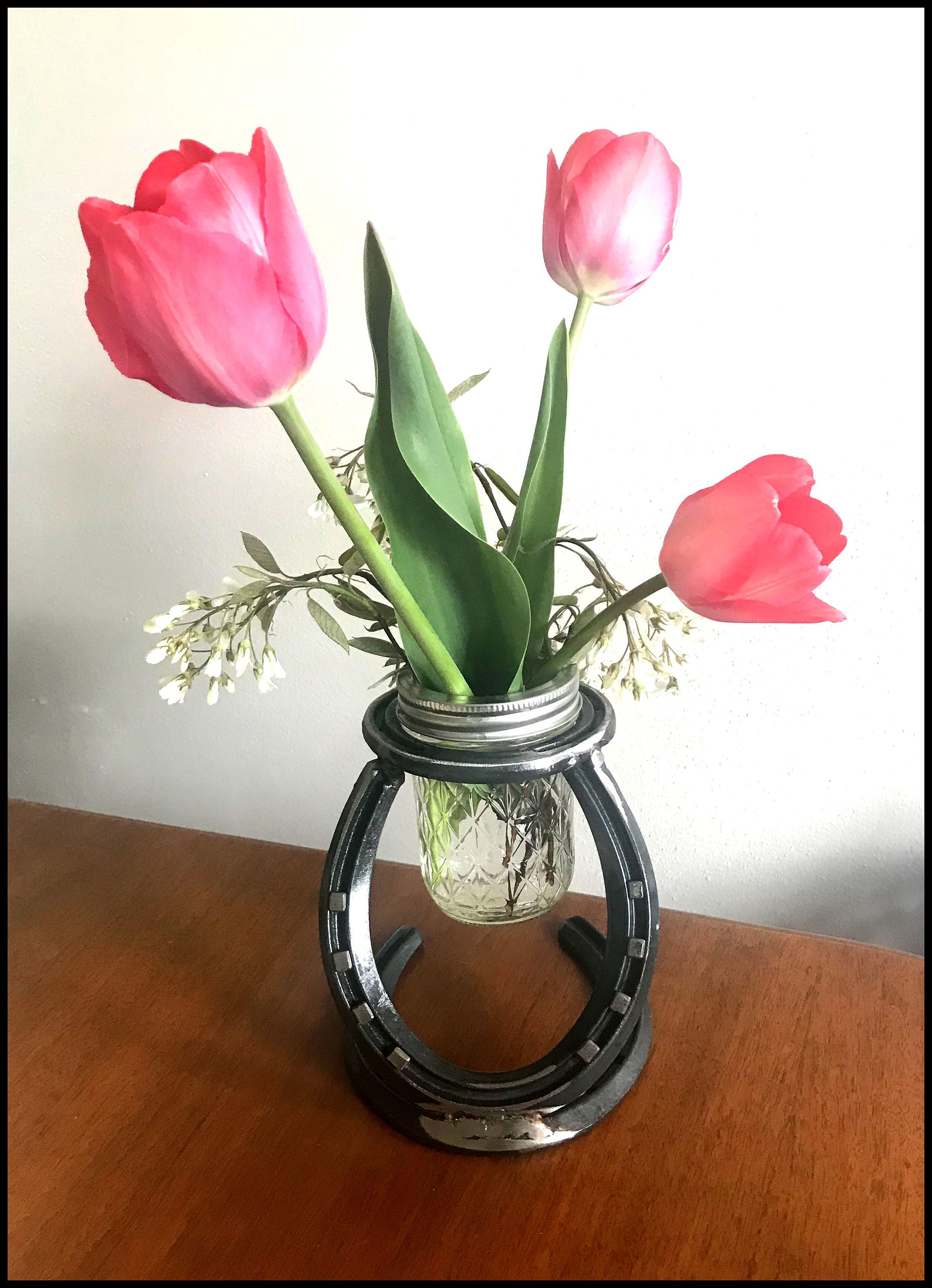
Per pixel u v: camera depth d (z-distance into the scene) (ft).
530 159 1.77
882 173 1.62
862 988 1.70
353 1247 1.24
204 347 0.90
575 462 1.97
